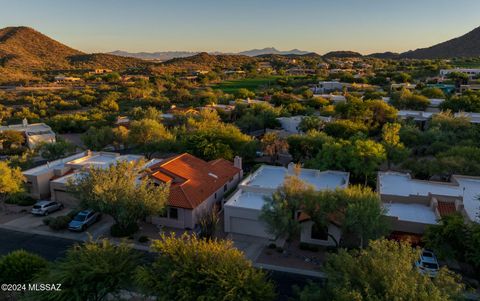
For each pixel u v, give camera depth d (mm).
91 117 86750
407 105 79625
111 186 28500
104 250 19609
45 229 31875
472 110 71875
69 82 180875
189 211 31219
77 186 29688
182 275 17250
